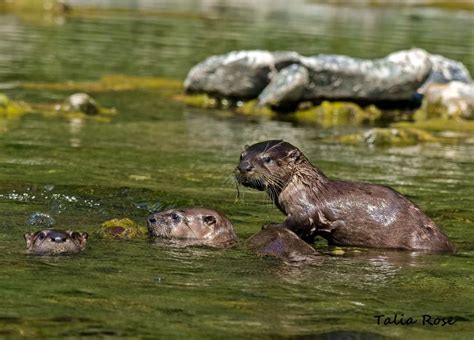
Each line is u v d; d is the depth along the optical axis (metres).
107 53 86.19
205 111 64.62
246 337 22.73
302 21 120.00
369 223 33.62
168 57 85.62
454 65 73.56
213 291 26.33
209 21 114.94
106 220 34.81
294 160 34.31
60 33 97.81
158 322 23.53
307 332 23.30
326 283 27.77
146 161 46.81
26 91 66.19
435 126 63.38
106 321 23.44
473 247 33.56
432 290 27.66
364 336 23.22
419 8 152.12
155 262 29.20
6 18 108.06
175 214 32.97
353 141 56.16
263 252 31.03
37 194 38.00
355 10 142.88
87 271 27.72
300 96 65.50
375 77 66.25
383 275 29.12
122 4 132.12
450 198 41.78
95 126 56.28
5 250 29.56
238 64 66.88
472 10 152.88
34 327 22.75
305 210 34.06
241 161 34.59
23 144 49.12
